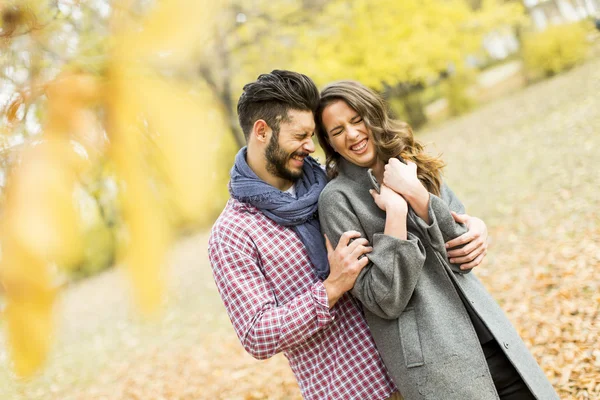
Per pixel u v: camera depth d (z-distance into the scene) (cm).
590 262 465
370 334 188
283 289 189
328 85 200
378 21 1030
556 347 365
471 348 176
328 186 195
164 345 673
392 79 1066
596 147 784
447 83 1888
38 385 649
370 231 189
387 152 197
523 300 450
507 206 729
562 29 1653
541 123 1099
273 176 195
